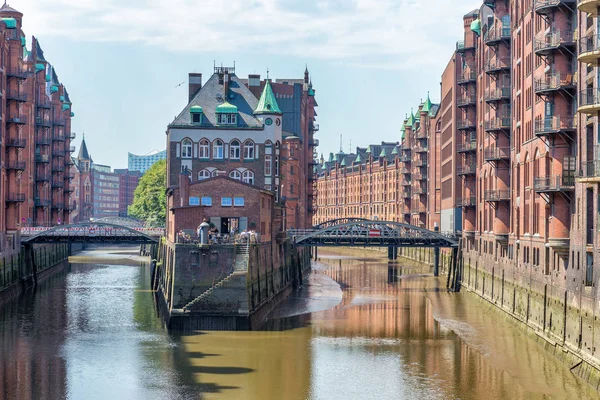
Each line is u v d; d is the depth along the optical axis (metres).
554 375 51.84
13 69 92.62
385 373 52.47
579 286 52.88
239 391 47.94
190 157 102.25
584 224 52.03
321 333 66.06
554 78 58.28
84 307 79.62
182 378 50.75
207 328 66.56
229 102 105.06
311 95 155.25
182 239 69.56
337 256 169.12
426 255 140.50
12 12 112.00
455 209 110.25
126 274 117.88
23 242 97.69
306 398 46.66
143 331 65.88
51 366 53.50
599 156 49.16
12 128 93.75
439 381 50.47
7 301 84.25
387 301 86.94
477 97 96.56
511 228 76.31
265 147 102.75
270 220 85.25
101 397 46.47
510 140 78.69
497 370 53.25
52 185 141.88
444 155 126.12
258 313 71.44
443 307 82.06
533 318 65.06
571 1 57.78
